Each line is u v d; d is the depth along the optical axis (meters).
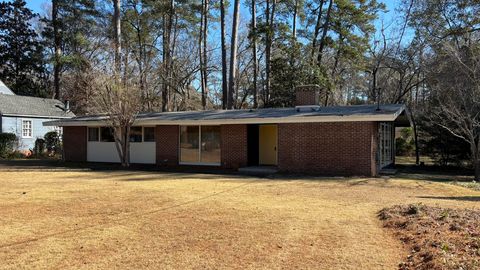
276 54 32.75
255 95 32.62
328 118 15.41
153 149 21.03
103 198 9.99
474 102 16.81
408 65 28.25
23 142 30.52
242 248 5.73
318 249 5.65
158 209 8.56
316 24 31.12
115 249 5.75
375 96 32.03
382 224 7.05
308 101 18.02
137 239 6.25
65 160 23.94
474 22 22.67
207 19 35.06
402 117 19.42
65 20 37.28
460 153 21.09
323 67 28.73
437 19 24.36
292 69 27.34
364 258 5.25
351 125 15.68
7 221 7.50
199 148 19.80
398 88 32.94
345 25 30.55
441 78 20.23
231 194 10.67
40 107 32.84
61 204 9.17
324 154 16.17
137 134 21.44
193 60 37.22
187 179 14.55
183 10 34.28
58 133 31.17
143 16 35.38
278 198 9.98
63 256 5.46
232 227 6.92
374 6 30.66
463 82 18.34
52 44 39.75
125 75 20.06
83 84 25.05
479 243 5.21
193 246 5.86
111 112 19.62
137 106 20.16
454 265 4.55
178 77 35.34
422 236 5.95
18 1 44.56
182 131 20.25
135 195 10.46
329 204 9.09
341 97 35.22
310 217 7.65
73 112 33.28
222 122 17.86
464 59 18.94
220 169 18.66
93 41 36.47
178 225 7.10
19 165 20.84
